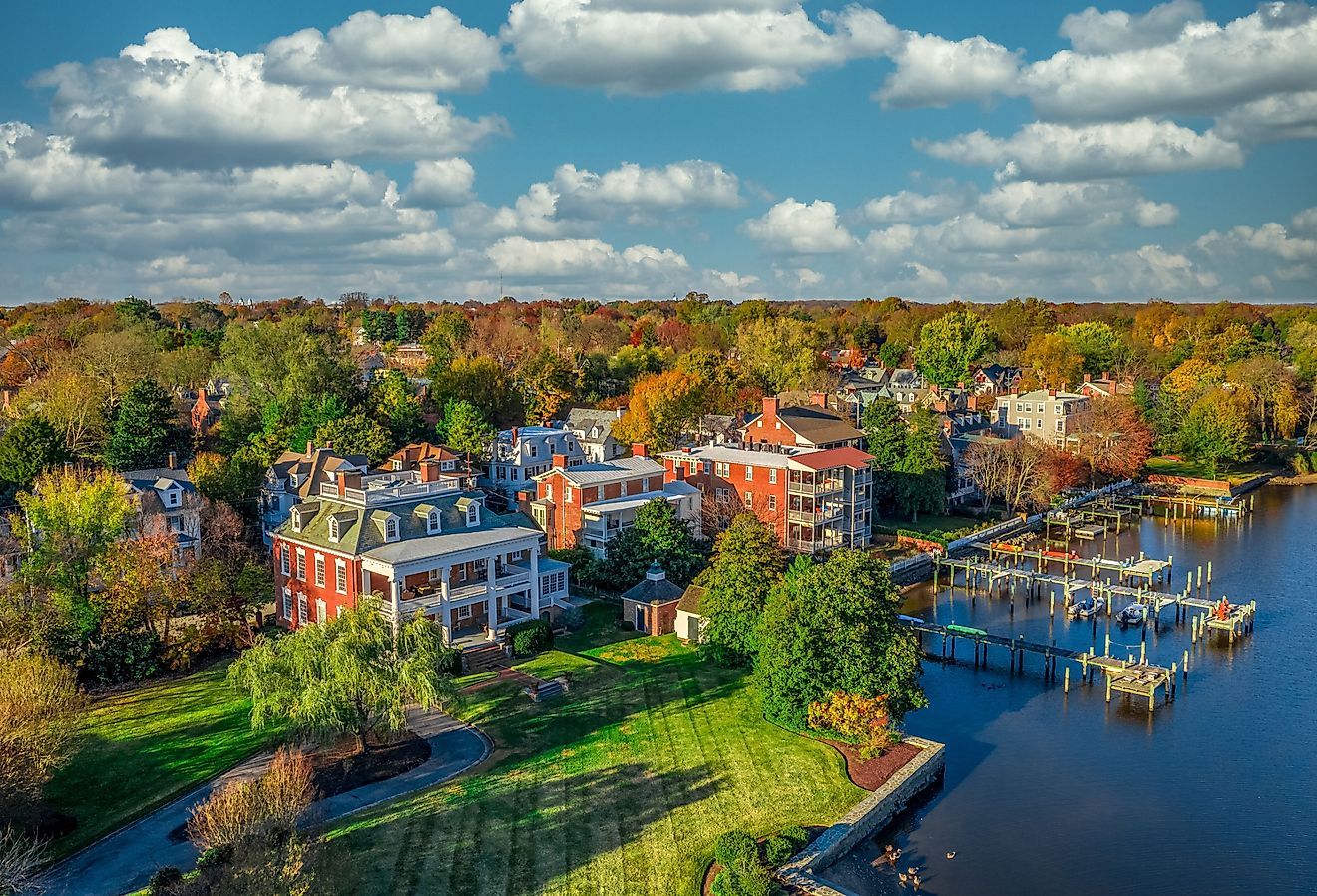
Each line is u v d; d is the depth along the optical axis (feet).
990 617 259.80
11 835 114.83
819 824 139.44
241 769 146.61
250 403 377.09
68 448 313.32
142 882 117.70
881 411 352.90
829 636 165.68
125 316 551.59
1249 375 499.51
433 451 338.34
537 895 118.42
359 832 129.29
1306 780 166.40
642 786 145.89
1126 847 144.66
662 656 201.67
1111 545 338.13
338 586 199.00
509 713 169.78
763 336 534.78
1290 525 367.66
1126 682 202.49
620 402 458.91
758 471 305.94
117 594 187.32
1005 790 161.58
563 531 277.44
